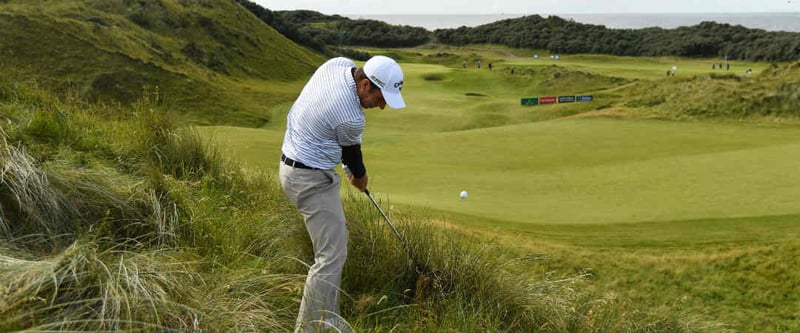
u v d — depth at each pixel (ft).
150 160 15.46
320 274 9.34
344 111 8.89
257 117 120.06
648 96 76.33
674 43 319.68
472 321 9.70
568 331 10.85
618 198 29.78
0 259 7.75
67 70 115.14
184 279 8.89
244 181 17.10
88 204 11.36
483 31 407.03
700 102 65.72
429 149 48.37
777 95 63.46
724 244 22.97
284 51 199.41
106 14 160.56
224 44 180.24
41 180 10.95
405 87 160.25
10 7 135.13
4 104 15.58
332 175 9.30
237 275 9.81
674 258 21.71
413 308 10.26
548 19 395.55
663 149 44.78
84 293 7.43
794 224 24.57
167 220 11.96
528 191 31.86
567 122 62.64
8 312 6.63
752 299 19.98
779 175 33.24
